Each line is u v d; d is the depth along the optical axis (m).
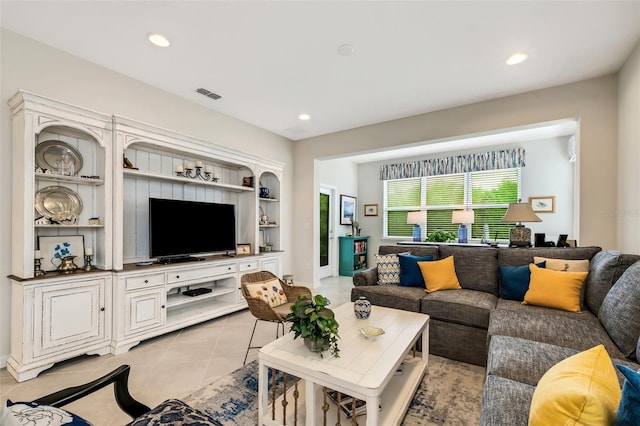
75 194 2.70
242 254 4.10
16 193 2.32
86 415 1.78
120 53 2.70
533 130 5.01
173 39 2.49
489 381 1.38
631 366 1.44
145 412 1.31
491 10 2.14
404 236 6.98
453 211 6.31
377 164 7.29
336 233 6.79
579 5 2.08
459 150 6.25
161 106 3.39
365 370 1.48
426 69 2.95
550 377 0.99
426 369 2.30
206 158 3.72
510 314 2.22
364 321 2.21
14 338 2.27
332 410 1.71
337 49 2.62
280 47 2.60
